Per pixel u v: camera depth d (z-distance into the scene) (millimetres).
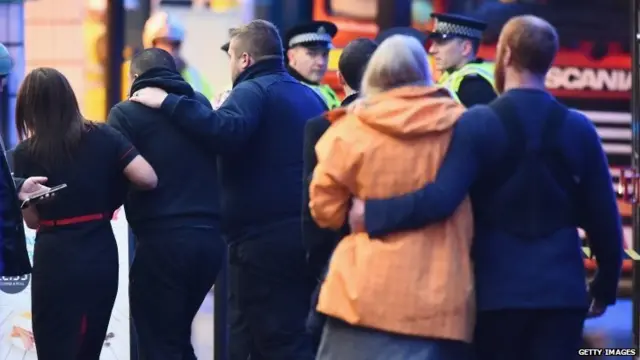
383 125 9641
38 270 12125
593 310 10641
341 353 9797
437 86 10062
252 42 13414
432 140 9703
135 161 12242
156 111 12625
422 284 9555
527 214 9805
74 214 12102
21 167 12180
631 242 16672
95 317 12266
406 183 9648
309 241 10867
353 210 9773
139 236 12750
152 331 12797
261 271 13344
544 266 9711
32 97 12016
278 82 13367
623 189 14781
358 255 9711
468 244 9836
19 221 11688
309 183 10898
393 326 9523
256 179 13258
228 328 15133
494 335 9953
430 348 9586
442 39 15336
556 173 9844
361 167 9711
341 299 9727
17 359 14656
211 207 12797
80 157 12078
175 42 16156
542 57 9992
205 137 12562
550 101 9984
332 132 9945
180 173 12641
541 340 9820
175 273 12586
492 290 9742
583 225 10211
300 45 16156
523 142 9766
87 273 12055
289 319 13375
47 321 12180
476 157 9688
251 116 12844
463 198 9609
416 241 9625
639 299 14898
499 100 9953
